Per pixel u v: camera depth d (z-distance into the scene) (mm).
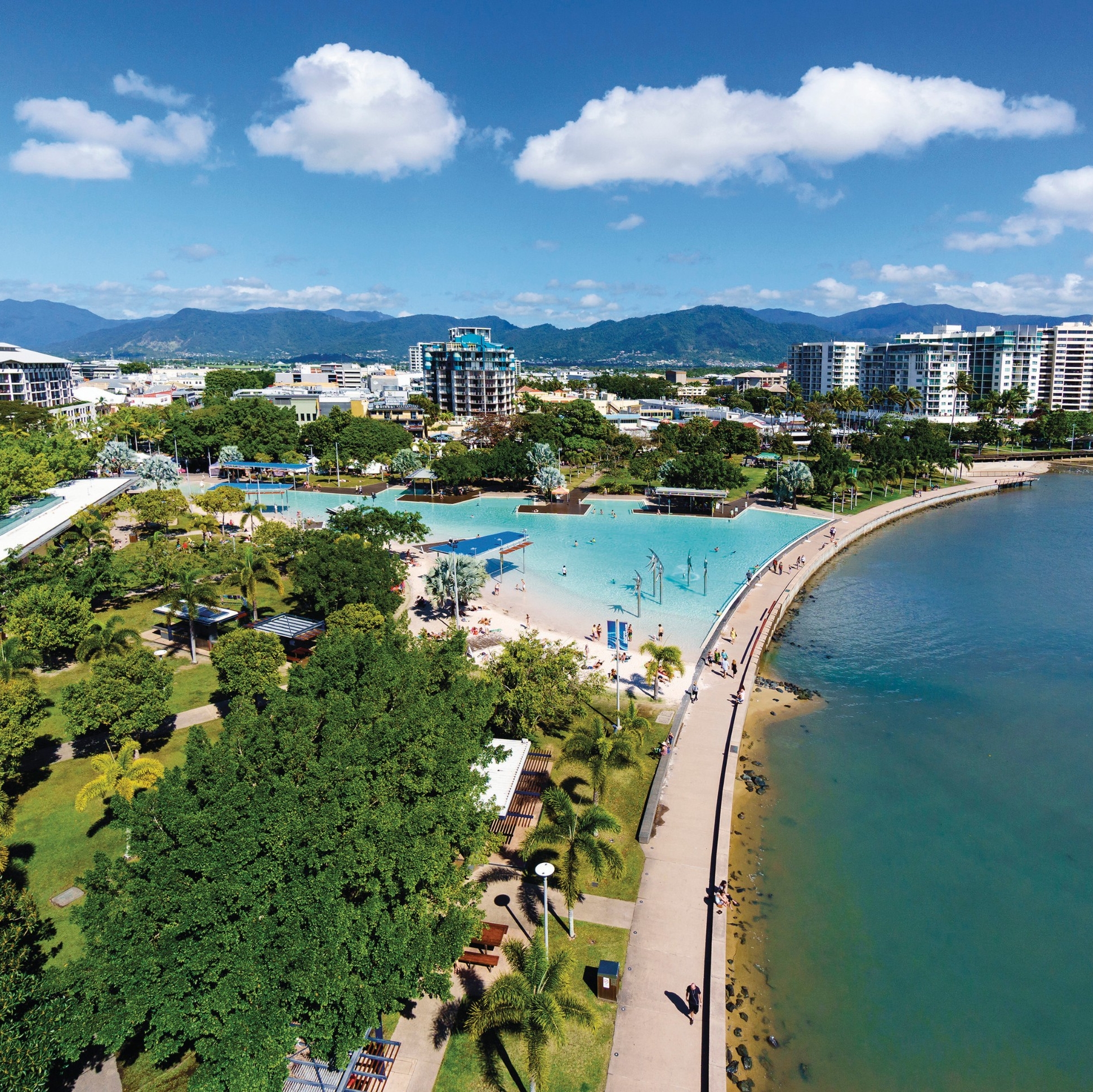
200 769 29484
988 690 66750
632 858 39844
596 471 189875
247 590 75500
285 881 26328
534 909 35875
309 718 34938
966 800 49594
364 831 28234
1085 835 46156
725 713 58125
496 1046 28547
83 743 51344
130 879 25703
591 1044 28891
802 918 38406
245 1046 22719
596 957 33094
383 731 33000
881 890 40781
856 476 155625
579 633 76062
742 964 35094
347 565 68750
